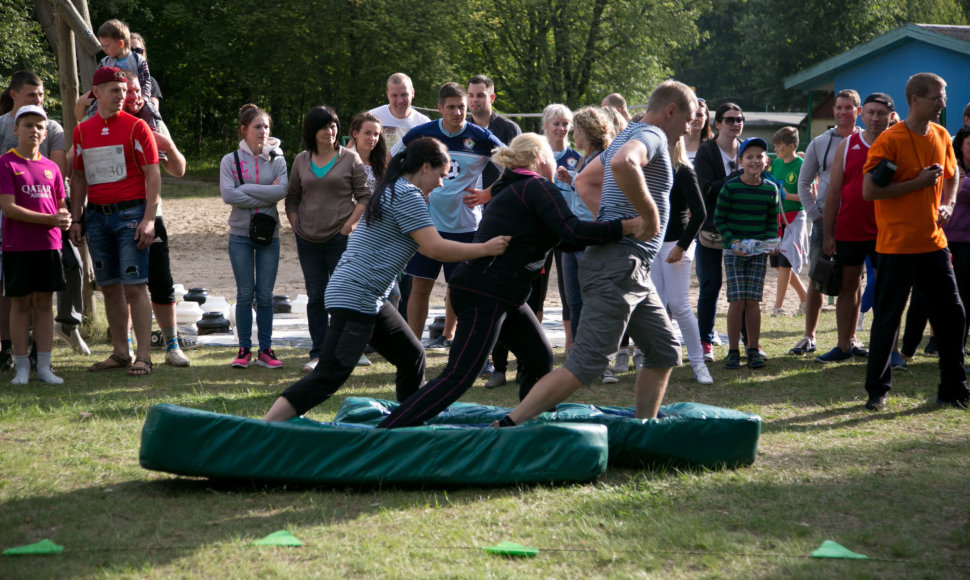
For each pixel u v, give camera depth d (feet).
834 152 24.73
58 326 25.73
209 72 128.16
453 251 14.39
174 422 13.42
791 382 22.25
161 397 20.17
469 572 10.54
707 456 14.87
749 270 23.90
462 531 11.96
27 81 22.94
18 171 20.89
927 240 18.67
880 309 19.22
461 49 118.83
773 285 43.04
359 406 16.61
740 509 12.94
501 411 16.70
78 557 11.03
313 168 23.45
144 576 10.46
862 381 22.18
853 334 24.75
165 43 126.11
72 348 26.23
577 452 13.80
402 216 14.52
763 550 11.38
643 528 12.09
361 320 14.66
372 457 13.64
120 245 22.79
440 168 14.89
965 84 65.05
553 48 121.39
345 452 13.65
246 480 13.62
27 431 17.02
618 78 121.08
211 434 13.50
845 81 74.18
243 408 19.21
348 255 14.98
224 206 78.74
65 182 24.97
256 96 133.39
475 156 22.76
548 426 13.89
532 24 119.96
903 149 18.48
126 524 12.23
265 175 24.16
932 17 168.86
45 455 15.48
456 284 14.96
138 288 23.08
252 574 10.52
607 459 14.33
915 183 18.22
